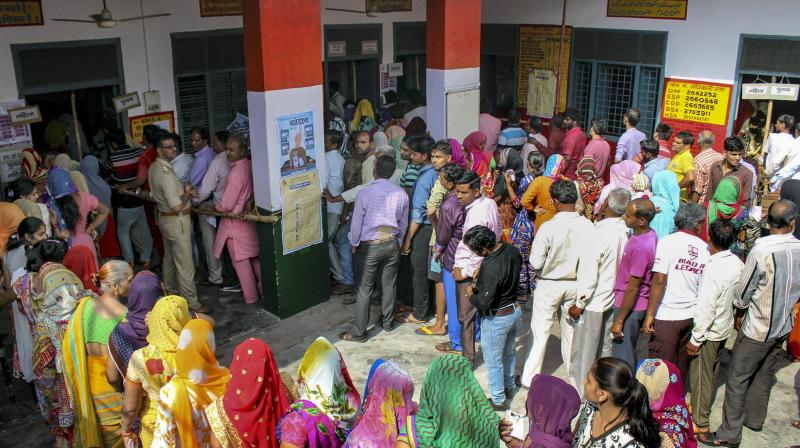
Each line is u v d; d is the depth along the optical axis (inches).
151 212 321.7
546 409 130.3
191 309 283.9
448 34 325.1
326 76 448.5
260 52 244.5
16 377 212.1
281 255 270.1
